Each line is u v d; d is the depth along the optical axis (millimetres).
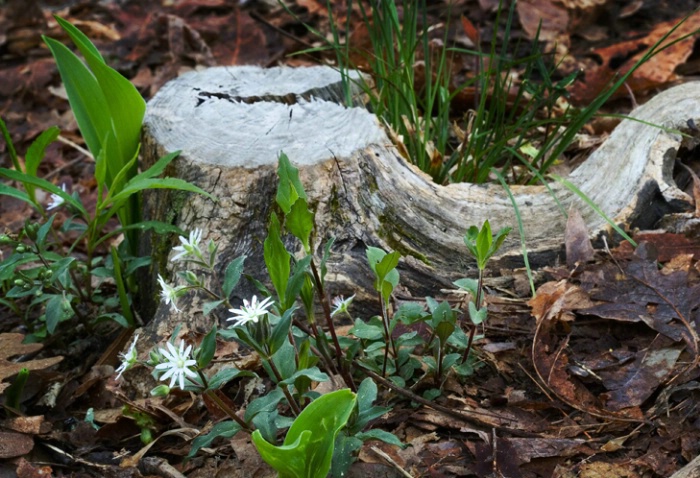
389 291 608
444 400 632
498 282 686
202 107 737
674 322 641
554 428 614
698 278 661
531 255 692
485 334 661
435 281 687
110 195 682
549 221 705
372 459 603
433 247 696
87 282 724
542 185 732
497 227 702
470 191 716
